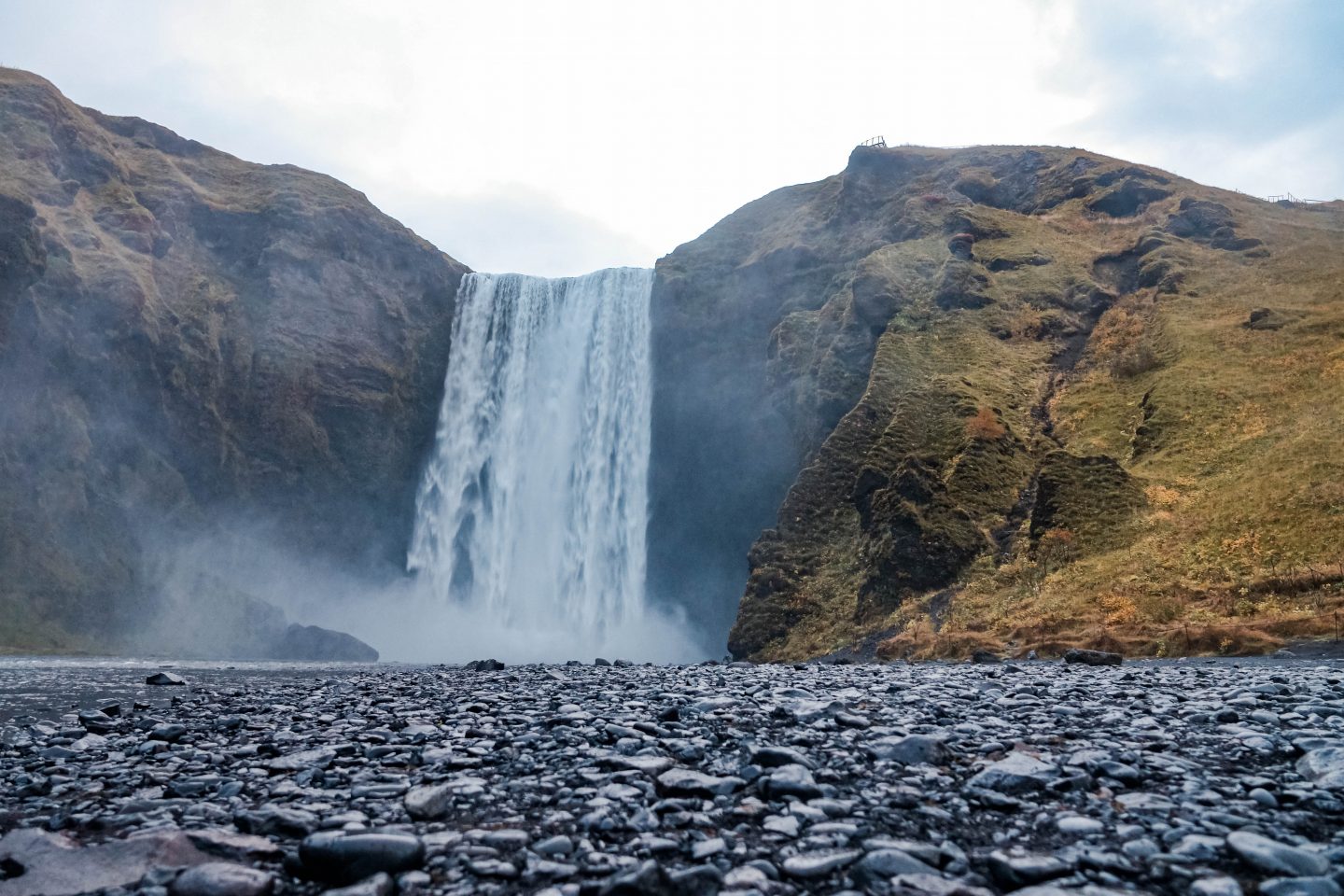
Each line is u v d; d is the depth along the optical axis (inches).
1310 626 938.7
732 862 152.2
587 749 258.2
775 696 391.2
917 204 3120.1
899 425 2054.6
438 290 3521.2
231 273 3157.0
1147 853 151.3
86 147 3093.0
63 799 223.5
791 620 1884.8
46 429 2346.2
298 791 216.4
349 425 3129.9
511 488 3179.1
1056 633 1196.5
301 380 3046.3
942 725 295.6
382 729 326.6
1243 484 1430.9
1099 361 2294.5
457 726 327.6
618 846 164.2
